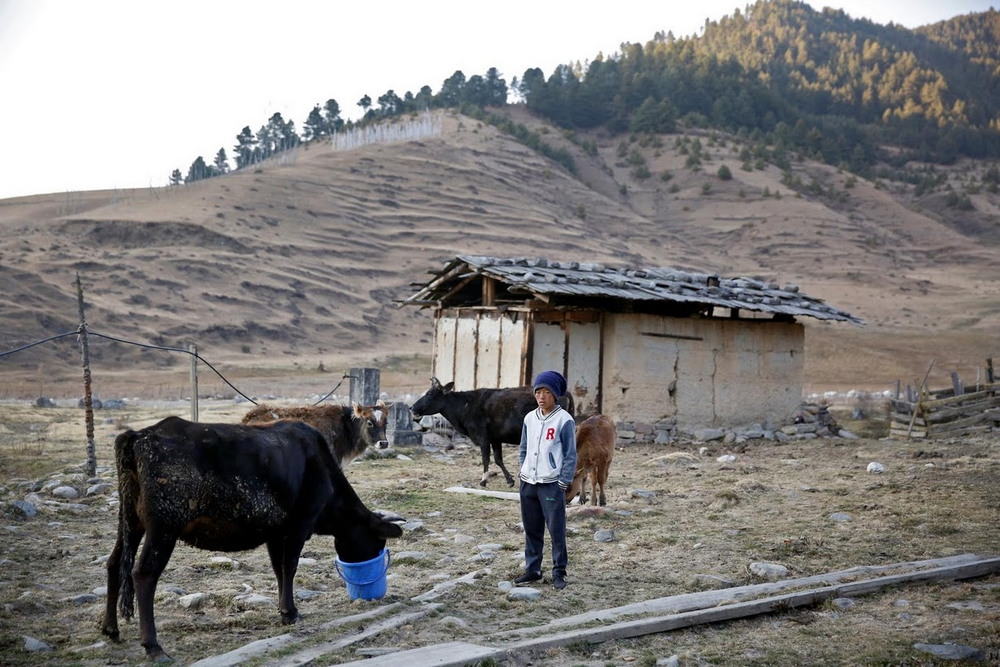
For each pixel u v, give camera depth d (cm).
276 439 715
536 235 16388
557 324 2050
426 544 1019
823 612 766
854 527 1107
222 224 12594
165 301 9262
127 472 654
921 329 8706
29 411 2653
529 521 858
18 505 1120
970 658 637
